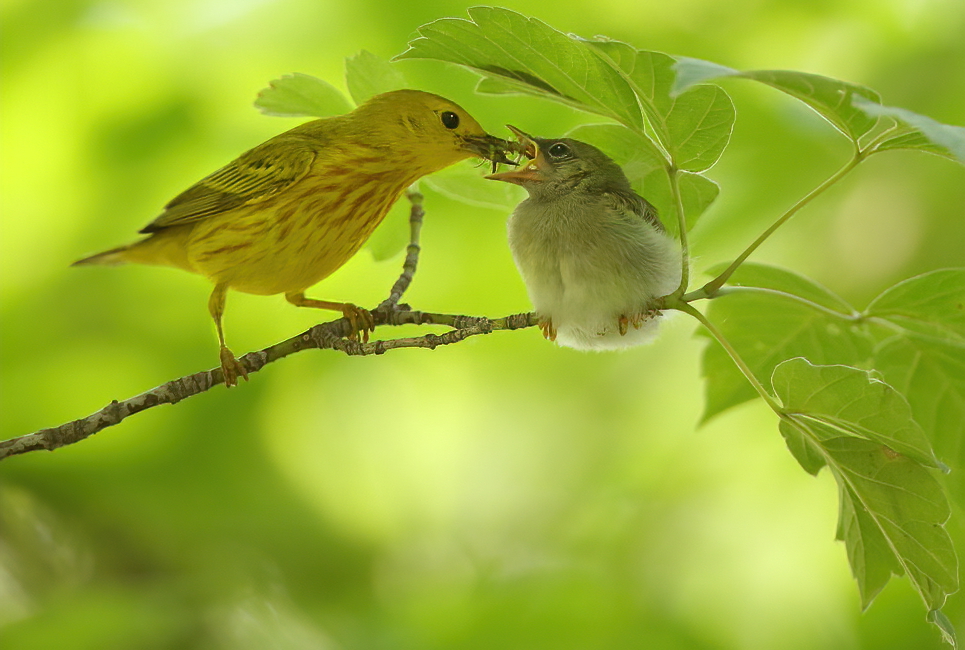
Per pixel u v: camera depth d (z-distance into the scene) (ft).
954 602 36.09
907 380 24.81
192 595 40.11
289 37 40.86
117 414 22.71
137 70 41.50
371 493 50.83
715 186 24.16
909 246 42.11
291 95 27.50
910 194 42.63
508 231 27.32
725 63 41.37
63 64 41.14
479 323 25.07
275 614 41.68
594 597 40.09
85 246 42.70
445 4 39.88
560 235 25.23
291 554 45.39
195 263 27.76
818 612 41.42
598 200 25.75
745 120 41.57
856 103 16.79
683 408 47.01
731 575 42.32
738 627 41.27
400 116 27.04
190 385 23.82
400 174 27.43
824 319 25.16
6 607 40.14
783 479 43.39
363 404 49.14
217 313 27.25
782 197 41.34
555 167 26.89
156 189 41.93
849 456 20.42
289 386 45.62
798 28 42.16
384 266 43.96
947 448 24.86
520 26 20.21
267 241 26.96
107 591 39.65
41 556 42.37
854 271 42.63
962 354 24.07
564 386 50.55
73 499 43.62
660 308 21.85
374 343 24.09
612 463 47.37
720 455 44.93
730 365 25.96
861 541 21.45
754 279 25.09
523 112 38.60
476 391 51.29
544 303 25.55
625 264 24.52
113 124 41.32
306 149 26.78
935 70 40.73
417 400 51.08
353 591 46.26
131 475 43.60
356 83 27.99
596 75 20.92
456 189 28.99
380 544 49.90
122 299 43.60
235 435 44.32
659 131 21.01
